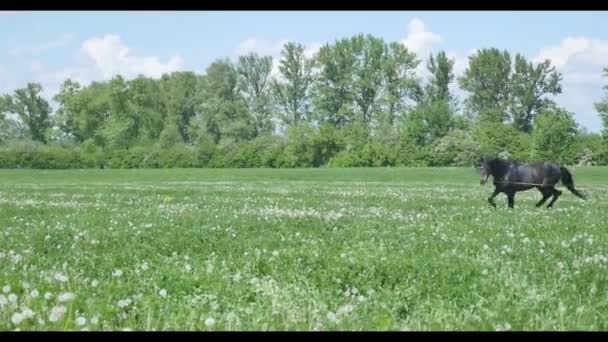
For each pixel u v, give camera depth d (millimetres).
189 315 7719
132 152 101188
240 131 122688
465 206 25203
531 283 9562
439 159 89188
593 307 8125
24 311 7211
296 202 27078
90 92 132500
